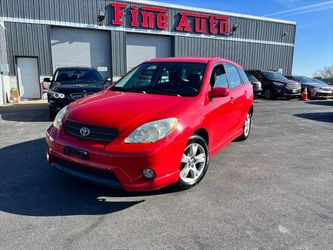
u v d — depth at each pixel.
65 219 3.02
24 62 15.91
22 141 6.01
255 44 22.97
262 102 15.82
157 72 4.63
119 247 2.58
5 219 2.99
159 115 3.35
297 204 3.50
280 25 23.95
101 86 8.60
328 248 2.65
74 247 2.56
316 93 17.59
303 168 4.82
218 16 20.69
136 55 18.64
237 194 3.72
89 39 17.23
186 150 3.66
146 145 3.11
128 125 3.20
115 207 3.29
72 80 9.18
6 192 3.60
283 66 24.89
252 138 6.87
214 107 4.19
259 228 2.95
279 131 7.82
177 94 4.04
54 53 16.58
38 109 11.37
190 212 3.23
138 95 4.03
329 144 6.49
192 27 19.88
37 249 2.52
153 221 3.03
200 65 4.59
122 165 3.06
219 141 4.62
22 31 15.41
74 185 3.82
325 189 3.98
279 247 2.64
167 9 18.77
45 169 4.37
